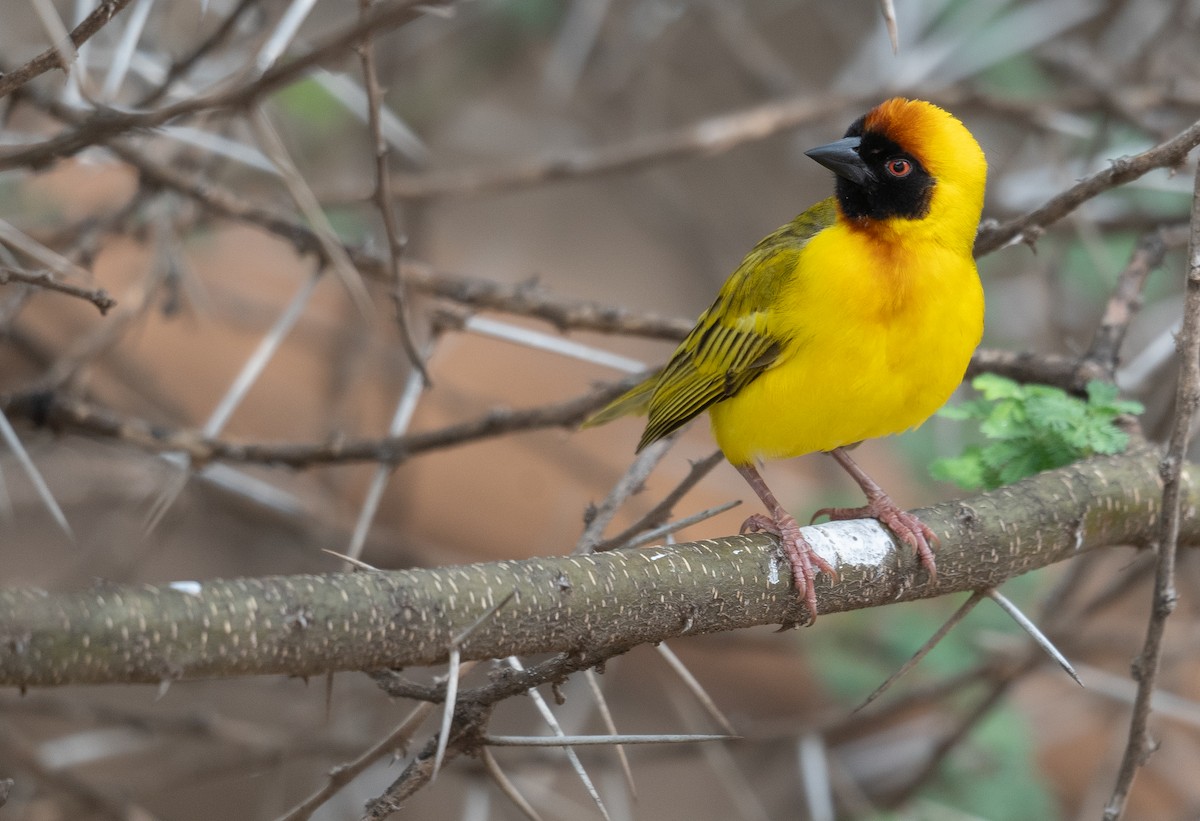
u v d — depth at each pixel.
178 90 8.77
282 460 9.09
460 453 16.25
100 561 13.34
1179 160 6.63
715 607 5.54
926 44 13.69
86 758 10.66
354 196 12.13
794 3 17.80
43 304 14.43
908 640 11.52
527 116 18.78
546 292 9.87
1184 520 6.91
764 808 14.42
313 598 4.50
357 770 5.33
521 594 4.91
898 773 13.03
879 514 6.49
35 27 12.62
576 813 12.95
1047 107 12.09
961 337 7.33
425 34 14.63
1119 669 13.98
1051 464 7.02
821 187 18.78
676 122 18.88
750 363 7.57
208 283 15.73
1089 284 12.67
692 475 6.96
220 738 11.02
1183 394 5.75
